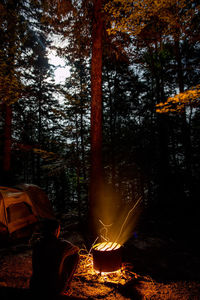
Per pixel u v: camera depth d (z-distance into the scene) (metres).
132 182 17.44
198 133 15.01
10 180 10.67
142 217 8.75
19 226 6.20
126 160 17.81
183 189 11.71
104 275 3.94
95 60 7.33
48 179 19.66
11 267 4.18
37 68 11.80
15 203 6.36
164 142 13.96
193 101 5.00
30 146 11.75
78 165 8.16
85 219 8.80
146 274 4.10
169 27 5.95
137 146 18.08
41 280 2.14
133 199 11.59
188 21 5.56
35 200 7.25
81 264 4.38
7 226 5.84
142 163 17.25
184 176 12.37
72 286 3.54
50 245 2.28
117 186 17.44
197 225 7.33
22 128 12.31
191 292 3.50
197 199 10.34
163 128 14.13
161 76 14.98
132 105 18.47
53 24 7.89
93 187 7.01
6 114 11.09
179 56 12.62
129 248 5.44
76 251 2.42
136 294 3.41
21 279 3.69
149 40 8.17
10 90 7.98
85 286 3.57
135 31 4.87
